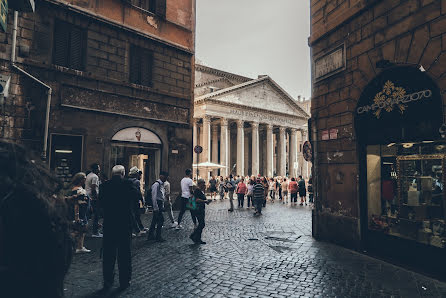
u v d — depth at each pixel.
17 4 7.11
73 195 6.38
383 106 6.38
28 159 1.03
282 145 47.41
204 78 46.50
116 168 4.95
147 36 13.38
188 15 15.44
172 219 10.41
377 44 6.50
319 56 8.52
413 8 5.68
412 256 5.83
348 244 7.30
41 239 0.91
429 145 5.49
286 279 5.05
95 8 11.67
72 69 10.94
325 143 8.25
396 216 6.21
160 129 13.91
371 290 4.58
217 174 48.88
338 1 7.72
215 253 6.74
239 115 42.47
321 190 8.38
